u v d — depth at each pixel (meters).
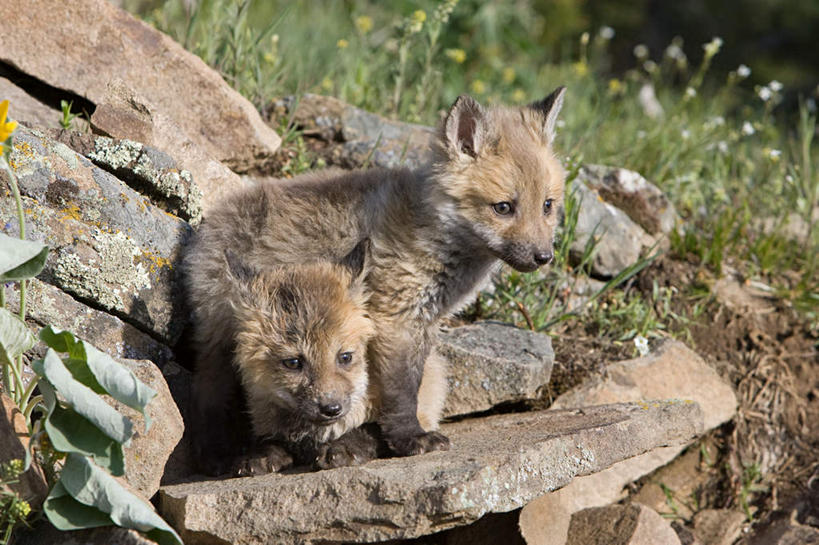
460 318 11.92
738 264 13.72
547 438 8.16
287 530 7.38
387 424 8.93
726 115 21.16
